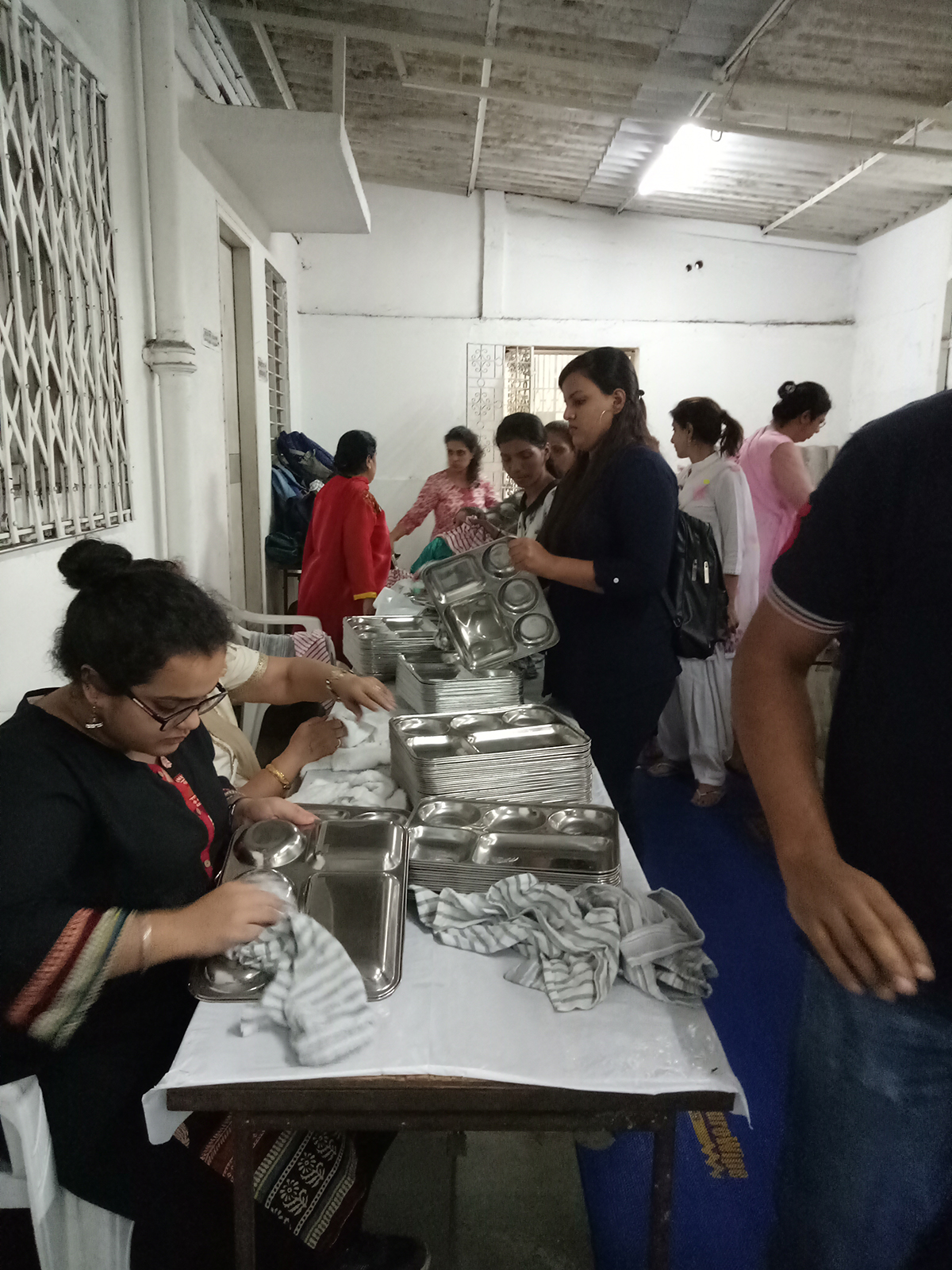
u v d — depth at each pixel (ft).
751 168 18.37
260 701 5.68
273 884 3.49
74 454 7.27
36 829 3.01
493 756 4.50
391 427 21.97
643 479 6.27
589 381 6.47
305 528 16.49
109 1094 3.33
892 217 20.71
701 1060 2.85
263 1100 2.77
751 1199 5.01
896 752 2.88
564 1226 4.83
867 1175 3.15
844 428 23.41
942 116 14.52
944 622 2.74
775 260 22.40
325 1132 3.61
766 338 22.72
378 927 3.35
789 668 3.10
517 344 21.94
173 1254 3.38
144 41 9.10
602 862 3.84
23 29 6.33
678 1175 5.17
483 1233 4.77
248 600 15.75
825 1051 3.22
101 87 8.04
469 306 21.71
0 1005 2.88
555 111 16.35
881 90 14.56
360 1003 2.96
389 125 17.61
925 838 2.87
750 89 14.05
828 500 2.94
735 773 11.83
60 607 6.88
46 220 6.70
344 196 13.79
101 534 8.08
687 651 8.11
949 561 2.70
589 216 21.66
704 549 8.10
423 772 4.44
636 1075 2.77
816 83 14.33
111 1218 3.45
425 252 21.34
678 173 18.72
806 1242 3.30
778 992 6.86
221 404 12.42
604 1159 5.32
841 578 2.93
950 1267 3.17
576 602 6.71
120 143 8.73
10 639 6.04
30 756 3.14
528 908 3.49
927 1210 3.15
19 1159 3.25
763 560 11.78
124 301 8.88
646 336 22.36
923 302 19.97
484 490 15.05
